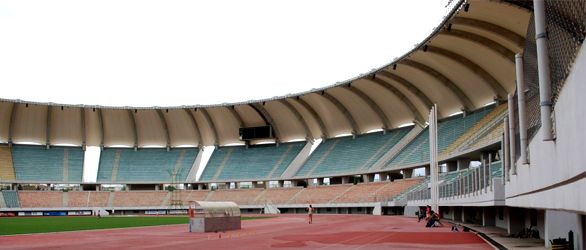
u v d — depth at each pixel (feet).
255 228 132.26
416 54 184.65
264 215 248.73
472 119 206.18
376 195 238.68
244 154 316.40
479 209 142.00
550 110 26.40
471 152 170.50
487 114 197.26
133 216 248.73
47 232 122.42
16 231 127.03
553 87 26.81
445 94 214.07
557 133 26.43
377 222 158.20
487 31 149.07
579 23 21.21
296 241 89.15
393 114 255.09
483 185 88.38
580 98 21.12
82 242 90.99
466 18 143.64
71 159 305.32
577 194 23.03
